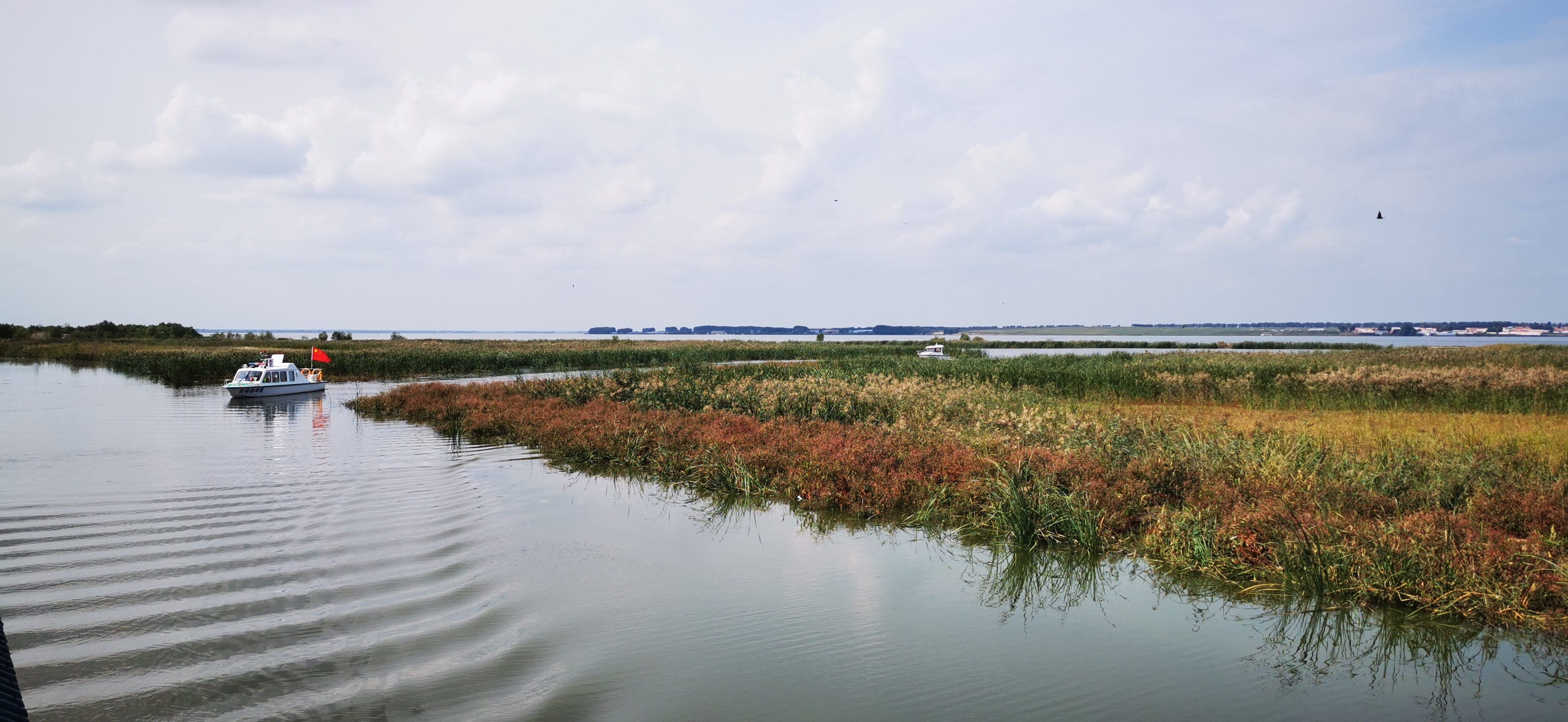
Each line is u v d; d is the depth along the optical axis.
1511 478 10.56
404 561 8.96
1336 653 6.66
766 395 20.69
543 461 15.68
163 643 6.56
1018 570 8.92
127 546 9.44
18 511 11.24
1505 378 22.05
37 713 5.34
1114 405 22.86
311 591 7.92
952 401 18.86
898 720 5.44
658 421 17.84
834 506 11.79
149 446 17.61
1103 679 6.16
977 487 11.23
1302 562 8.01
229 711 5.43
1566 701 5.76
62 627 6.90
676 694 5.80
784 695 5.80
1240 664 6.47
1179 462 11.59
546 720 5.38
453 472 14.44
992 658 6.55
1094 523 9.66
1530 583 7.24
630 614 7.44
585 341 103.50
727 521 11.08
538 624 7.12
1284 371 27.91
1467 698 5.84
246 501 11.96
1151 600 8.00
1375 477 10.70
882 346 88.31
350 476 14.01
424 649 6.54
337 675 6.02
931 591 8.21
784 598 7.94
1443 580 7.35
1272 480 10.52
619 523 10.86
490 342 96.56
